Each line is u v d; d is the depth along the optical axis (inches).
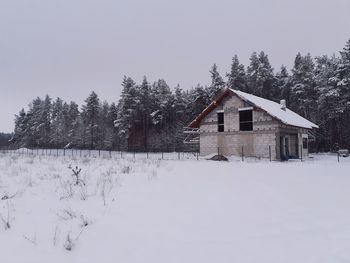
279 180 469.4
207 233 223.3
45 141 3720.5
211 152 1382.9
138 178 450.9
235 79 2701.8
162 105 2760.8
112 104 3201.3
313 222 250.7
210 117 1400.1
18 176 478.9
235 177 496.1
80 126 3299.7
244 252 190.1
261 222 249.8
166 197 329.7
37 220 247.9
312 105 2185.0
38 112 3848.4
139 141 2719.0
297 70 2465.6
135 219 252.4
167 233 222.5
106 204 293.4
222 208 291.1
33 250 194.5
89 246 200.8
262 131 1254.3
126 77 2699.3
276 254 186.9
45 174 499.2
